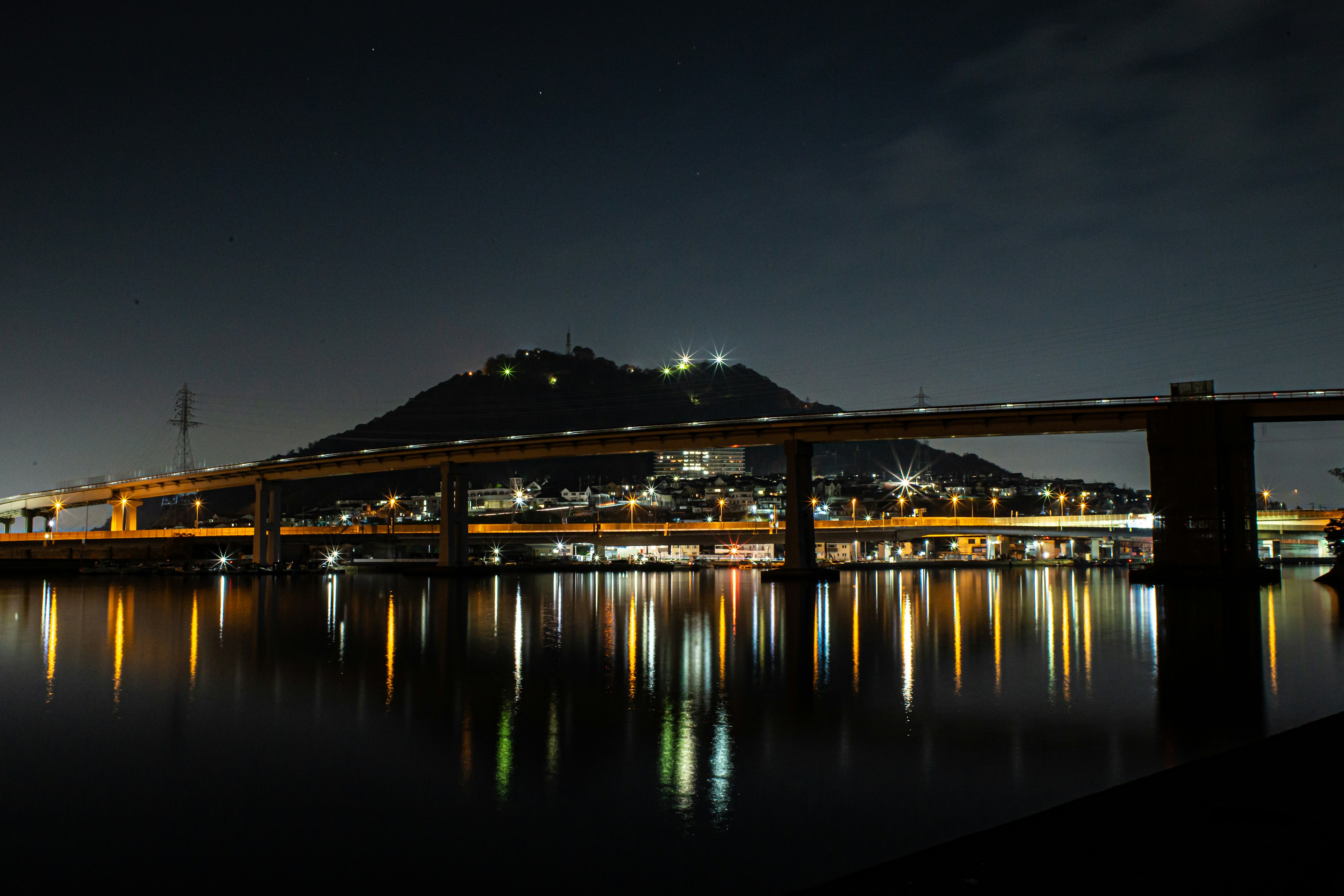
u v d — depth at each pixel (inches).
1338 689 1572.3
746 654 2097.7
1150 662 1916.8
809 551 6033.5
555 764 1112.2
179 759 1138.7
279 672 1818.4
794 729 1282.0
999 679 1710.1
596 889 765.9
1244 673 1761.8
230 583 5605.3
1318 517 7854.3
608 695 1552.7
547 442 6530.5
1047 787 1003.3
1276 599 3750.0
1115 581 6166.3
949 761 1111.0
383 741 1222.3
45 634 2501.2
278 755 1154.0
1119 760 1107.9
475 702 1486.2
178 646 2241.6
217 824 918.4
